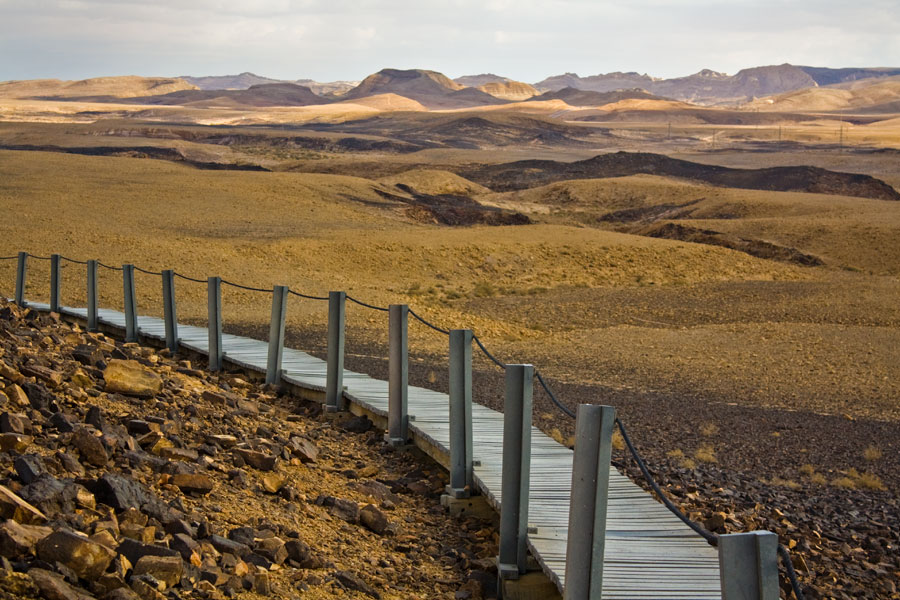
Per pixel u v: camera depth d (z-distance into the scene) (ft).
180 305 96.84
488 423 33.09
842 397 66.39
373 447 31.32
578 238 205.16
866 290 155.43
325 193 262.06
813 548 26.71
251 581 15.88
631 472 34.53
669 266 191.62
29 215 168.66
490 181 528.63
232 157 568.82
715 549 19.15
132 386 27.84
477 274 172.24
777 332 106.11
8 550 13.35
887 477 40.81
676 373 73.97
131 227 173.68
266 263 140.97
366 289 125.59
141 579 13.97
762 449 45.50
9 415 19.38
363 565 19.34
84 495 16.28
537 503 22.00
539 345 89.35
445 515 24.81
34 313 39.81
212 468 22.75
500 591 18.89
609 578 17.15
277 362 40.32
